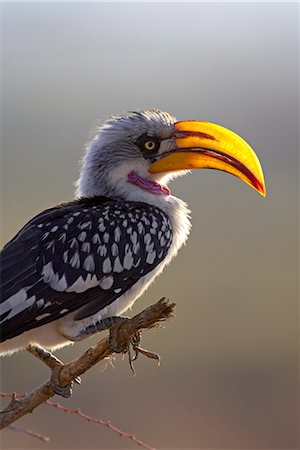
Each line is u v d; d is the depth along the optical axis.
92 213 9.43
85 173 10.12
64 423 17.09
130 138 9.98
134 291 9.56
